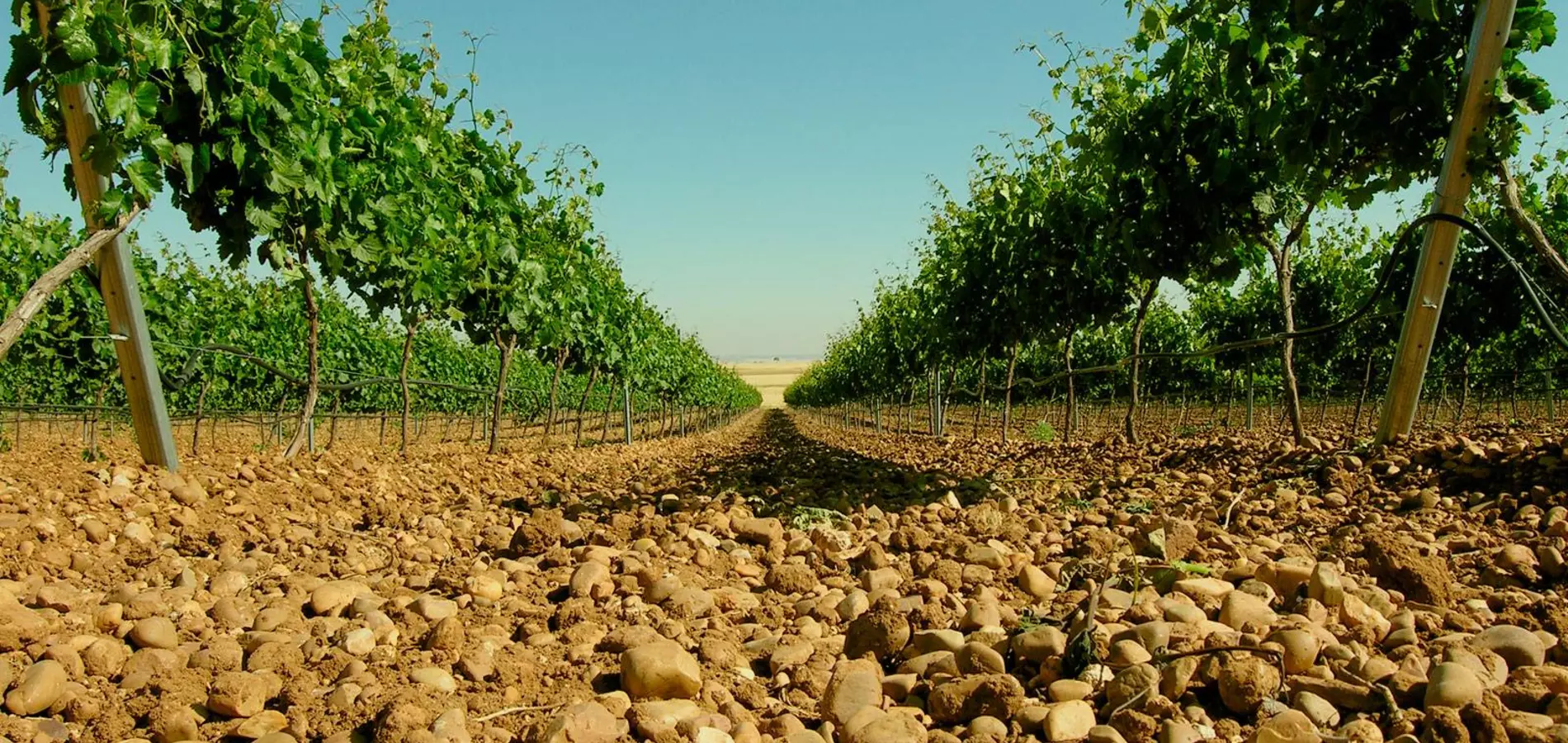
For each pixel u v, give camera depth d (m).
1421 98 5.68
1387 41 5.70
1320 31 5.74
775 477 9.52
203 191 6.29
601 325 16.48
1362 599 3.08
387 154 8.21
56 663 2.38
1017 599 3.57
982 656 2.62
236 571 3.84
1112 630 2.76
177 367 13.27
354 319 19.11
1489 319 11.15
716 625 3.23
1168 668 2.38
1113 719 2.19
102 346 11.61
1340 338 14.72
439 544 4.86
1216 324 17.58
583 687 2.58
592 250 14.41
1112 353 21.45
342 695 2.35
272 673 2.56
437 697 2.34
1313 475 5.89
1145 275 8.41
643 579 3.79
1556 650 2.54
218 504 5.35
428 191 9.28
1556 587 3.29
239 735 2.19
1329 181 6.71
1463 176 5.53
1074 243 10.90
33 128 4.90
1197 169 7.40
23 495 4.59
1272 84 6.57
